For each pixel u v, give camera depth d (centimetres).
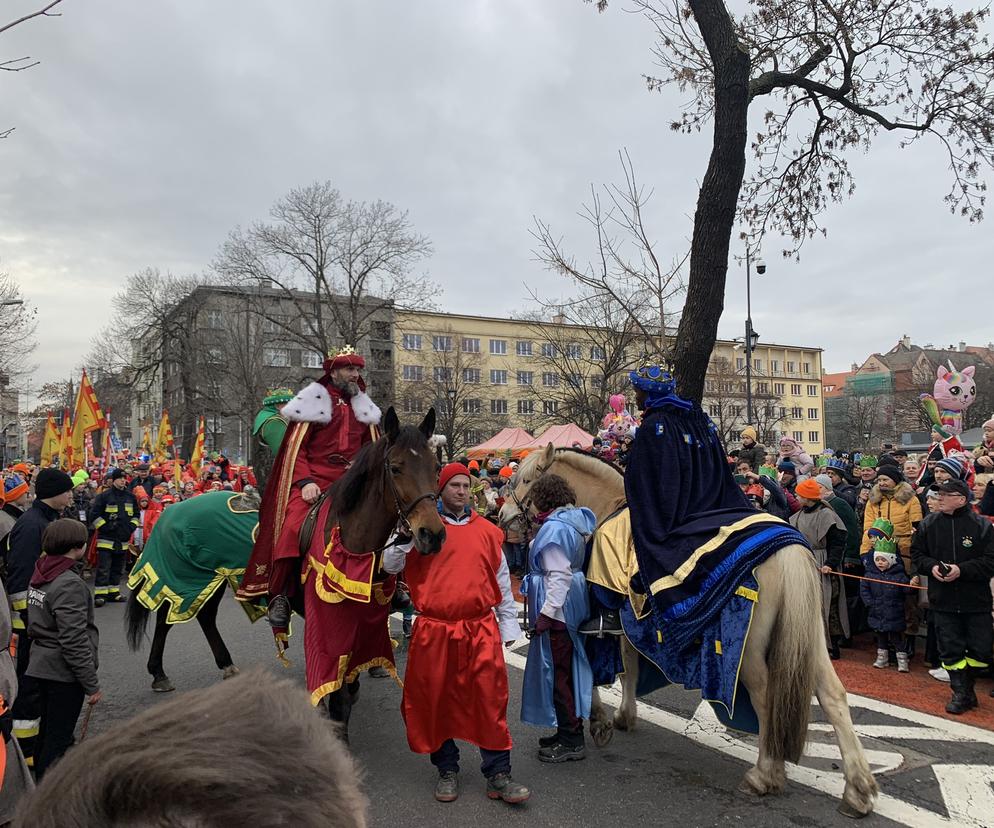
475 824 404
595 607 488
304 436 516
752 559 395
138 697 659
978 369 5059
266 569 514
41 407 5706
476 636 421
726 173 830
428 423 435
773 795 429
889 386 7700
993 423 848
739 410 4716
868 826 390
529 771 474
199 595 630
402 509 402
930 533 600
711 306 840
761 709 406
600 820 405
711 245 837
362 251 3700
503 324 6144
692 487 450
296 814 85
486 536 435
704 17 839
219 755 82
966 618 582
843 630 766
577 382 3356
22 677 521
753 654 400
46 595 437
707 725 557
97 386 4528
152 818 78
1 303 2216
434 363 4981
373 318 4569
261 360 4025
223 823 80
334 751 98
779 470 1021
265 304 4044
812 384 7538
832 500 813
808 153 1151
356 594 412
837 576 767
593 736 515
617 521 488
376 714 600
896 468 738
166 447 2453
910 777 453
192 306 4203
